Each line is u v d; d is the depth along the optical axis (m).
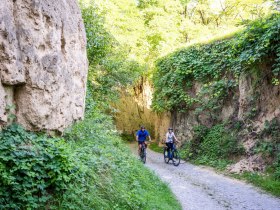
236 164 11.82
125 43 20.50
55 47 5.80
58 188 4.54
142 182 7.31
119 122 27.77
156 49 24.55
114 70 13.94
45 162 4.61
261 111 12.70
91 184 5.08
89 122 8.59
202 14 28.38
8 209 4.03
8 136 4.59
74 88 6.98
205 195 8.58
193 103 17.77
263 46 11.44
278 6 11.59
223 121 15.14
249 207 7.54
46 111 5.39
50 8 5.84
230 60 13.98
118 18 20.59
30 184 4.31
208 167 13.06
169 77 19.64
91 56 12.67
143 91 28.84
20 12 5.12
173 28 24.88
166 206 6.40
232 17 26.56
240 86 13.97
